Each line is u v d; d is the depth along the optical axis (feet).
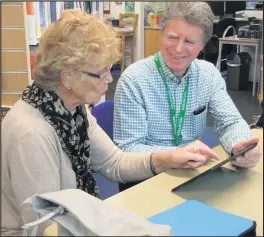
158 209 3.50
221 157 4.83
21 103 4.14
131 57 19.69
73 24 3.95
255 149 4.47
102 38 3.97
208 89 5.74
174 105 5.53
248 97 16.58
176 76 5.46
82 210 2.91
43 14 9.18
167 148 5.18
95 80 4.05
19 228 3.35
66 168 4.26
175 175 4.24
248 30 18.66
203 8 5.14
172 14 5.14
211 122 6.07
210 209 2.98
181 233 2.61
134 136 5.36
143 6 19.53
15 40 8.42
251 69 18.37
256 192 3.85
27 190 3.86
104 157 4.90
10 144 3.93
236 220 2.87
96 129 4.95
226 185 3.98
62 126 4.11
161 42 5.41
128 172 4.76
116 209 2.99
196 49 5.28
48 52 4.00
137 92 5.42
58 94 4.16
